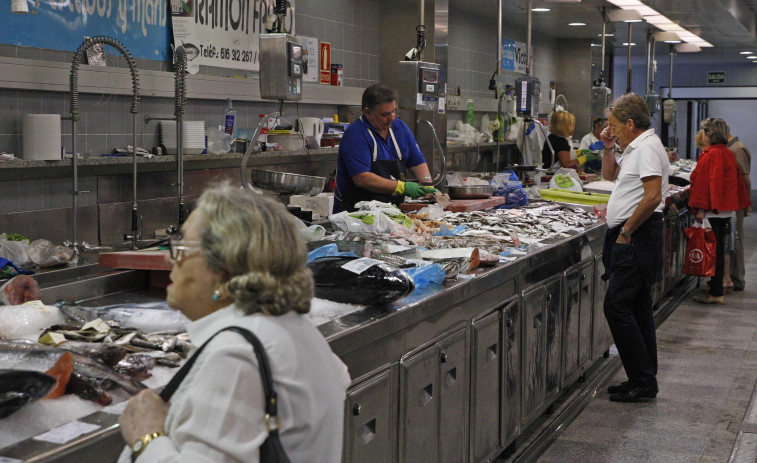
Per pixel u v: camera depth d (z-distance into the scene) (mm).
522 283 3947
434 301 2982
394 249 3465
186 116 5051
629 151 4539
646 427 4391
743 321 6992
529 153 9211
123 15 4516
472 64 9578
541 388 4297
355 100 6562
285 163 5773
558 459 3953
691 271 7648
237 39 5547
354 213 4148
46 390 1675
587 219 5551
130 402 1407
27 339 2262
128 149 4355
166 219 4730
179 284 1430
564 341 4668
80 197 4164
